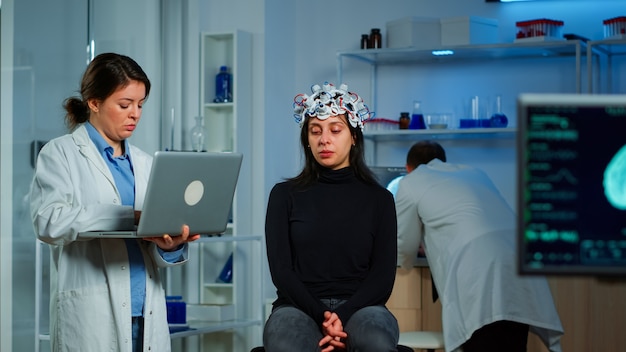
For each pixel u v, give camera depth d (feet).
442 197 11.26
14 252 11.95
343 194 8.45
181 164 7.16
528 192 4.22
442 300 11.04
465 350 11.00
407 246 11.84
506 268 10.75
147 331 7.87
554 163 4.22
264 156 15.94
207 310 14.84
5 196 11.86
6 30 11.93
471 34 15.07
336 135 8.43
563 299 12.64
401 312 13.12
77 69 13.14
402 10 16.57
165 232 7.32
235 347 15.65
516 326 10.92
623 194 4.20
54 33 12.71
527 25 14.69
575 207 4.21
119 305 7.70
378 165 16.40
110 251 7.74
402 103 16.46
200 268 15.49
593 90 15.17
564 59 15.47
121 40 14.16
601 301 12.48
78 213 7.44
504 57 15.78
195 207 7.50
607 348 12.46
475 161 15.88
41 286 12.22
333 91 8.52
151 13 15.02
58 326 7.82
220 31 15.64
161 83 15.29
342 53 15.58
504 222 11.09
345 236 8.21
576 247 4.20
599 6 15.31
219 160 7.57
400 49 15.24
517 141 4.22
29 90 12.26
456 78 16.15
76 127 8.21
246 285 15.83
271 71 16.24
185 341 15.51
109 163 8.02
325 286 8.14
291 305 8.04
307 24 17.17
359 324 7.61
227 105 15.58
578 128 4.22
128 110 7.87
